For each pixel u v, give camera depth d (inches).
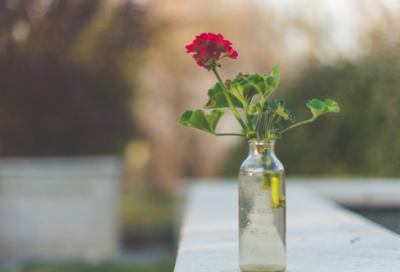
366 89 233.6
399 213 147.3
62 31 216.4
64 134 216.5
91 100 220.5
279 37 324.8
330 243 58.6
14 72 200.1
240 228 43.4
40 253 165.8
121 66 246.1
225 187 150.1
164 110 361.7
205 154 360.5
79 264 155.9
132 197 359.9
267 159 42.8
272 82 39.3
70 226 166.4
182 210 313.3
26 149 217.3
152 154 359.3
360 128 237.0
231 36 354.0
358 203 149.7
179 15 346.3
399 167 221.8
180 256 51.8
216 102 43.9
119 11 237.8
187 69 357.1
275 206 42.3
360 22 250.4
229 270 44.6
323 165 251.1
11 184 165.3
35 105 208.7
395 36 229.0
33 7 215.8
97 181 166.7
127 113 252.4
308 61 268.7
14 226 165.6
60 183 165.9
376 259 48.9
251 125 42.8
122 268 150.0
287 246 57.5
